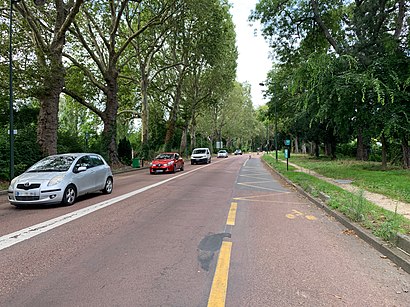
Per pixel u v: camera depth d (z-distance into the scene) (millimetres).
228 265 4367
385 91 15078
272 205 9148
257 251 4984
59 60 17578
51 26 20094
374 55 16875
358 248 5191
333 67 16203
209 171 22828
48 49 17078
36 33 17094
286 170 20422
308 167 23375
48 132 17406
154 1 25609
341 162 27312
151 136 48750
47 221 6992
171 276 3986
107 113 25859
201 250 5004
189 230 6230
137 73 35188
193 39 30328
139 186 13742
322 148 55750
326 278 3973
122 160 30812
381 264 4484
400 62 15930
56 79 17188
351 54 17047
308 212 8164
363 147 29406
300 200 10102
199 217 7426
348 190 11273
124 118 44156
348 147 41531
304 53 23359
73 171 9398
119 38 31844
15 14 18125
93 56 24109
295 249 5105
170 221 6996
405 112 15633
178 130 59844
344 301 3377
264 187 13508
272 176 18938
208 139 76250
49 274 4062
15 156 16000
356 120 17438
